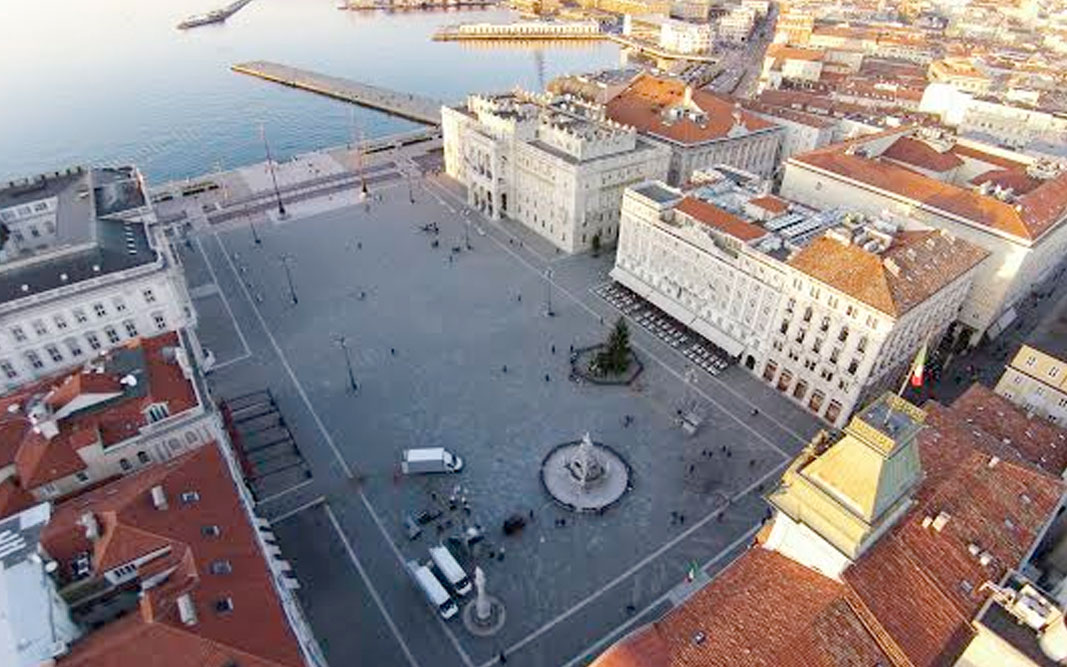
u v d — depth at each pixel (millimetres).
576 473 100000
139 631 53188
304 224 175125
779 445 108500
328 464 103688
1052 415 98000
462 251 163750
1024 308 147875
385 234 170875
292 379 121625
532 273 155000
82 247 109625
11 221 129250
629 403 116500
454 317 139125
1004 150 164250
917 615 55219
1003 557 60188
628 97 195875
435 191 194625
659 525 94125
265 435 109062
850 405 108438
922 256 109938
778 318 115625
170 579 59719
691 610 57844
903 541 59281
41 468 76188
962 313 135250
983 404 87812
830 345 108625
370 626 81312
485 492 98875
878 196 145250
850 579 56094
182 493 67875
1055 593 60125
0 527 66312
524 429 110500
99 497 69688
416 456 100375
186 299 132250
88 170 141500
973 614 55812
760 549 64500
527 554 89812
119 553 61219
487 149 170125
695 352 129500
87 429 78812
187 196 190000
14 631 55500
